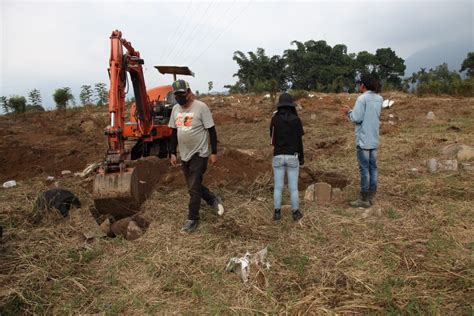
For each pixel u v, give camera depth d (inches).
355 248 166.4
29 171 350.3
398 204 219.0
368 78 203.2
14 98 811.4
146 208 210.5
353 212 207.8
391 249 164.7
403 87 1314.0
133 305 135.3
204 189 203.3
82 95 893.8
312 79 1521.9
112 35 226.7
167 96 371.2
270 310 129.1
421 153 335.0
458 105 659.4
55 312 134.6
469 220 193.3
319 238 176.9
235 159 284.4
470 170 273.0
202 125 188.5
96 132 593.6
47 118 738.8
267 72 1531.7
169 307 133.6
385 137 412.2
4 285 146.9
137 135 337.4
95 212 210.7
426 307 128.1
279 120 194.2
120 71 224.4
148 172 254.7
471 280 139.8
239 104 853.8
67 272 156.8
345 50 1658.5
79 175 310.5
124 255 168.2
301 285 142.4
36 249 173.9
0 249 173.6
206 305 133.5
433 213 202.2
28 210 218.2
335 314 125.9
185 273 152.0
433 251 162.4
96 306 136.3
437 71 1282.0
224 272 151.9
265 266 153.0
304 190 254.8
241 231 183.6
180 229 189.0
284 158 194.5
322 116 645.9
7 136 532.4
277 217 198.8
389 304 129.8
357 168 301.3
